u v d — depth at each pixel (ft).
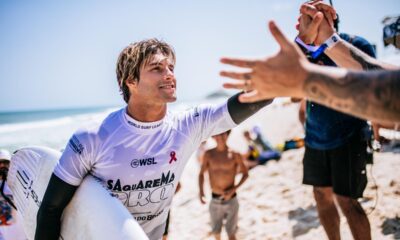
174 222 16.66
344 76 3.47
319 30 6.75
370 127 8.77
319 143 9.16
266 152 25.20
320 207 9.50
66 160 5.62
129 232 5.05
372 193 12.96
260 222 14.06
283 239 12.07
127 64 5.75
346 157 8.61
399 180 13.44
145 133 5.75
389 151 17.43
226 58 3.80
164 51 5.79
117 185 5.88
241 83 3.84
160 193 6.21
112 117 5.96
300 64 3.58
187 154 6.42
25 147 8.00
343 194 8.64
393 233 9.98
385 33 8.50
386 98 3.28
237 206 13.66
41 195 7.09
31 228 7.63
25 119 162.81
